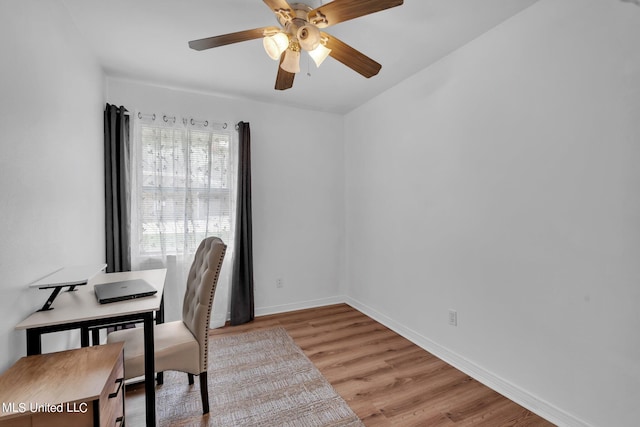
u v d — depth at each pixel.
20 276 1.22
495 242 1.97
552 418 1.66
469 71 2.14
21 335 1.23
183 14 1.83
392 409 1.78
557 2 1.62
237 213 3.11
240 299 3.13
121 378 1.20
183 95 2.99
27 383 0.96
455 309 2.27
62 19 1.68
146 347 1.36
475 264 2.11
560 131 1.62
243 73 2.62
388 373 2.17
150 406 1.38
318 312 3.46
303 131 3.56
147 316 1.36
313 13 1.43
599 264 1.47
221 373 2.17
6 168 1.13
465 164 2.18
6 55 1.14
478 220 2.08
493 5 1.74
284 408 1.79
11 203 1.16
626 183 1.38
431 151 2.48
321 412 1.75
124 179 2.62
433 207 2.46
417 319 2.65
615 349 1.42
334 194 3.74
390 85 2.89
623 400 1.39
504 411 1.76
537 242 1.73
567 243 1.59
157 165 2.85
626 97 1.37
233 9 1.79
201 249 2.04
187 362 1.65
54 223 1.53
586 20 1.51
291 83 2.06
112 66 2.48
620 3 1.39
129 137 2.73
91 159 2.19
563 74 1.60
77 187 1.87
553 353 1.66
